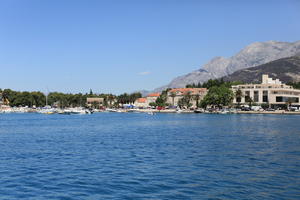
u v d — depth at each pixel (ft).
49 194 92.22
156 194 91.35
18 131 317.22
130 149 176.86
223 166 128.06
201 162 136.56
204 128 325.21
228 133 267.59
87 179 107.96
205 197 88.53
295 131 282.77
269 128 316.81
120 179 107.65
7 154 162.30
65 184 102.06
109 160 142.72
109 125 398.83
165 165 130.62
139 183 102.63
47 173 117.19
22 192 94.27
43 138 245.04
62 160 143.54
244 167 126.00
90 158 148.25
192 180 106.11
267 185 99.76
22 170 122.52
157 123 427.33
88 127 366.63
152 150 172.14
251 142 204.44
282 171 118.73
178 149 174.91
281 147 180.75
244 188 96.68
